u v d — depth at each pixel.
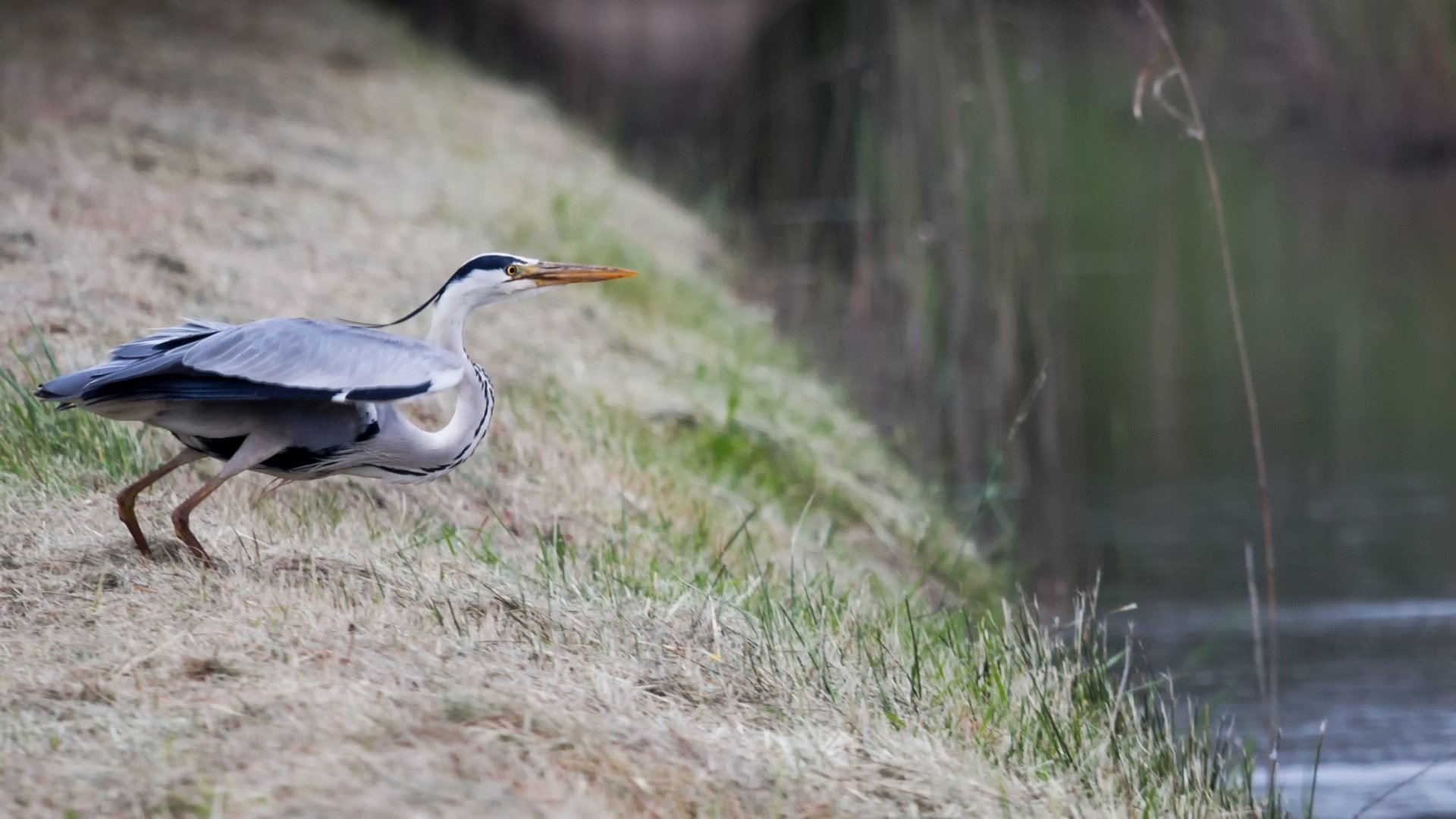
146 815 5.48
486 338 13.59
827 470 14.10
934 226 20.39
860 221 21.62
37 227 13.23
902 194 21.83
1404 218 31.59
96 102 18.44
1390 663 11.62
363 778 5.69
